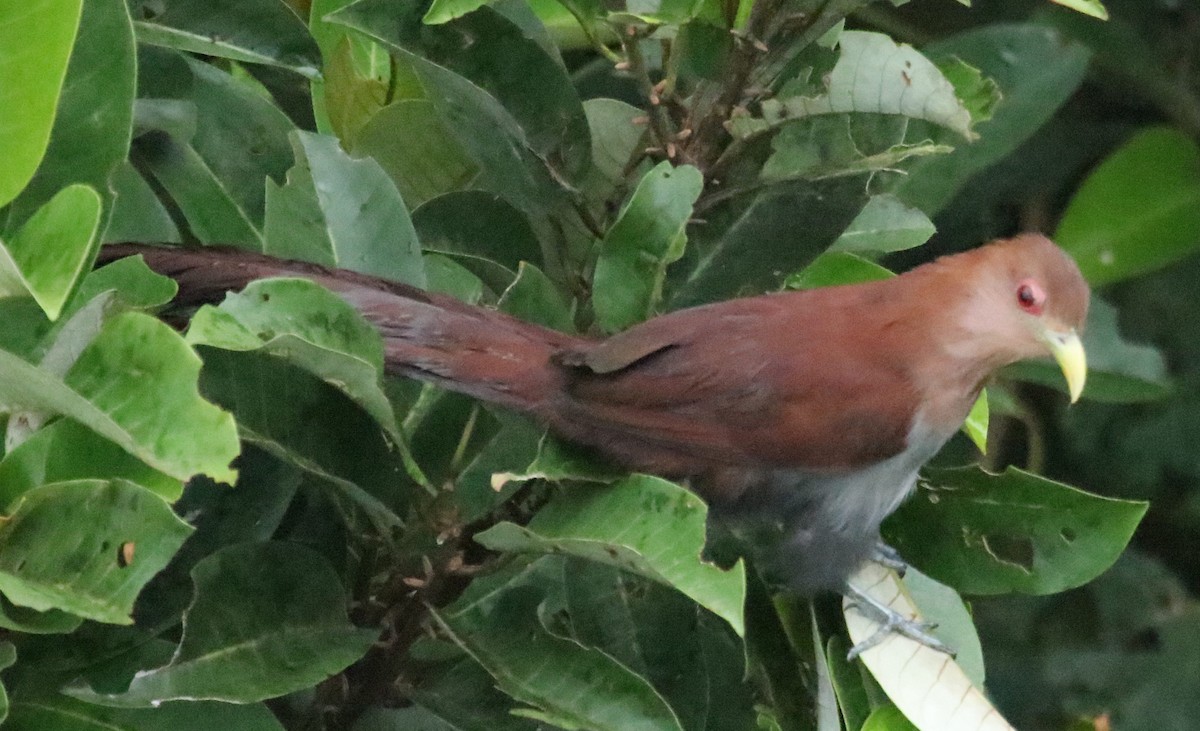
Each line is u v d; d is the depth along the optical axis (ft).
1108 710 32.22
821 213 19.94
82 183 16.26
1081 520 19.34
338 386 16.10
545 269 20.85
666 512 15.79
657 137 19.33
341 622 17.11
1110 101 33.73
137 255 16.62
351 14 18.25
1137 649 33.32
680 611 19.24
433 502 18.39
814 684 18.97
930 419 20.44
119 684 15.47
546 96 19.13
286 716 19.17
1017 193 32.22
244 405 16.84
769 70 18.83
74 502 14.25
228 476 13.38
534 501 18.72
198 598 16.08
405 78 21.43
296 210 19.26
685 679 19.07
